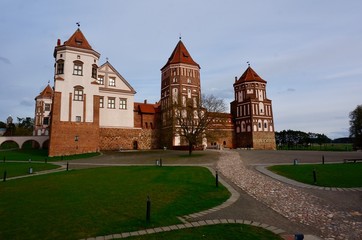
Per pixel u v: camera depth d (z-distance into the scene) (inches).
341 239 318.0
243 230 335.0
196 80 2576.3
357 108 2551.7
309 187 629.6
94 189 592.4
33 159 1489.9
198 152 1748.3
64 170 993.5
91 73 1801.2
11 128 3580.2
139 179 721.6
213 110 1653.5
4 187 665.0
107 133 2124.8
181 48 2647.6
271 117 2878.9
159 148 2450.8
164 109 2514.8
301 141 3988.7
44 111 2893.7
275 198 525.0
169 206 445.7
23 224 360.5
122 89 2230.6
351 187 619.5
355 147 2479.1
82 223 362.0
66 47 1732.3
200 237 309.6
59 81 1688.0
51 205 460.1
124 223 360.8
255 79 2869.1
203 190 577.3
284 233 330.6
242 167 976.9
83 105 1743.4
